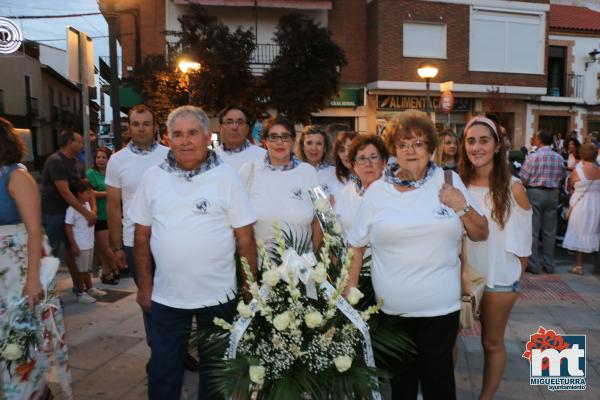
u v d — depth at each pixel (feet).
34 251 9.05
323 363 6.97
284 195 11.20
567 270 23.27
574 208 22.21
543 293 19.34
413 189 8.16
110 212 12.75
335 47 45.32
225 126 13.30
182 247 8.54
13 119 92.79
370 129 56.44
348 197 11.28
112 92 24.12
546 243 22.56
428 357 8.25
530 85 59.21
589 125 65.36
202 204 8.61
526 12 58.13
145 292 9.62
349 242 8.66
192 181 8.76
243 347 7.35
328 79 45.24
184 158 8.68
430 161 8.47
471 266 9.49
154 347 9.01
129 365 12.92
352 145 10.94
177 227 8.60
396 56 54.13
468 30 56.34
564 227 29.58
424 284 7.98
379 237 8.13
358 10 55.52
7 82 91.45
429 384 8.35
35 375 9.23
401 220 7.92
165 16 50.90
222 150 13.55
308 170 11.57
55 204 17.39
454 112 59.41
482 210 9.59
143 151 12.58
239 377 7.03
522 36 58.80
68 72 19.72
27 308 9.16
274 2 51.19
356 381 6.93
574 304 17.88
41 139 107.04
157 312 8.96
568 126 64.64
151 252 9.70
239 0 50.39
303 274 7.22
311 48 44.96
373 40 54.54
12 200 9.23
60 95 123.75
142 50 50.93
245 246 9.01
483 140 9.31
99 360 13.23
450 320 8.20
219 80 43.06
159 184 8.93
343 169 13.64
